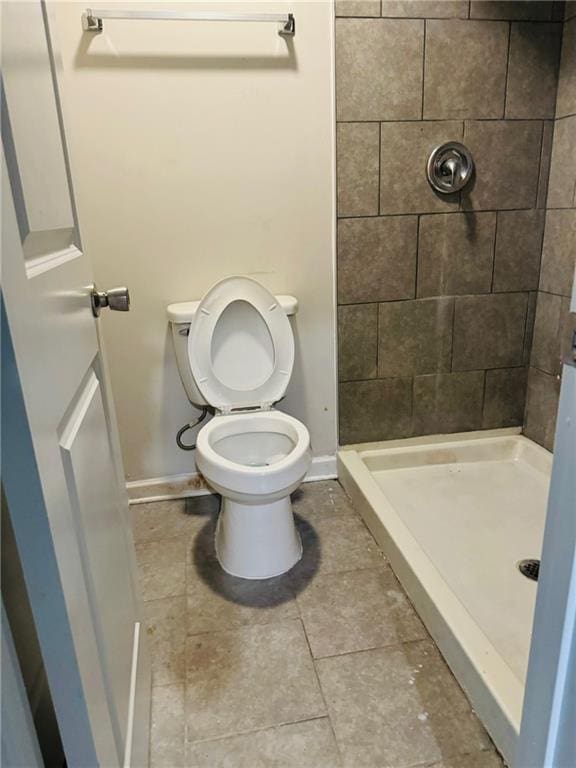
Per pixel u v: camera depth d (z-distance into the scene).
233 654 1.32
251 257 1.88
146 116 1.69
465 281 2.02
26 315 0.53
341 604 1.47
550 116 1.89
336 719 1.14
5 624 0.54
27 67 0.63
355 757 1.06
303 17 1.68
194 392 1.83
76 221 0.85
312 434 2.13
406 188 1.89
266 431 1.72
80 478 0.69
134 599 1.09
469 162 1.87
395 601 1.48
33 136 0.63
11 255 0.50
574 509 0.64
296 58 1.71
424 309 2.03
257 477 1.41
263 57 1.70
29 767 0.57
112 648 0.81
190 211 1.80
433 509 1.89
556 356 2.00
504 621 1.36
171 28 1.62
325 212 1.88
